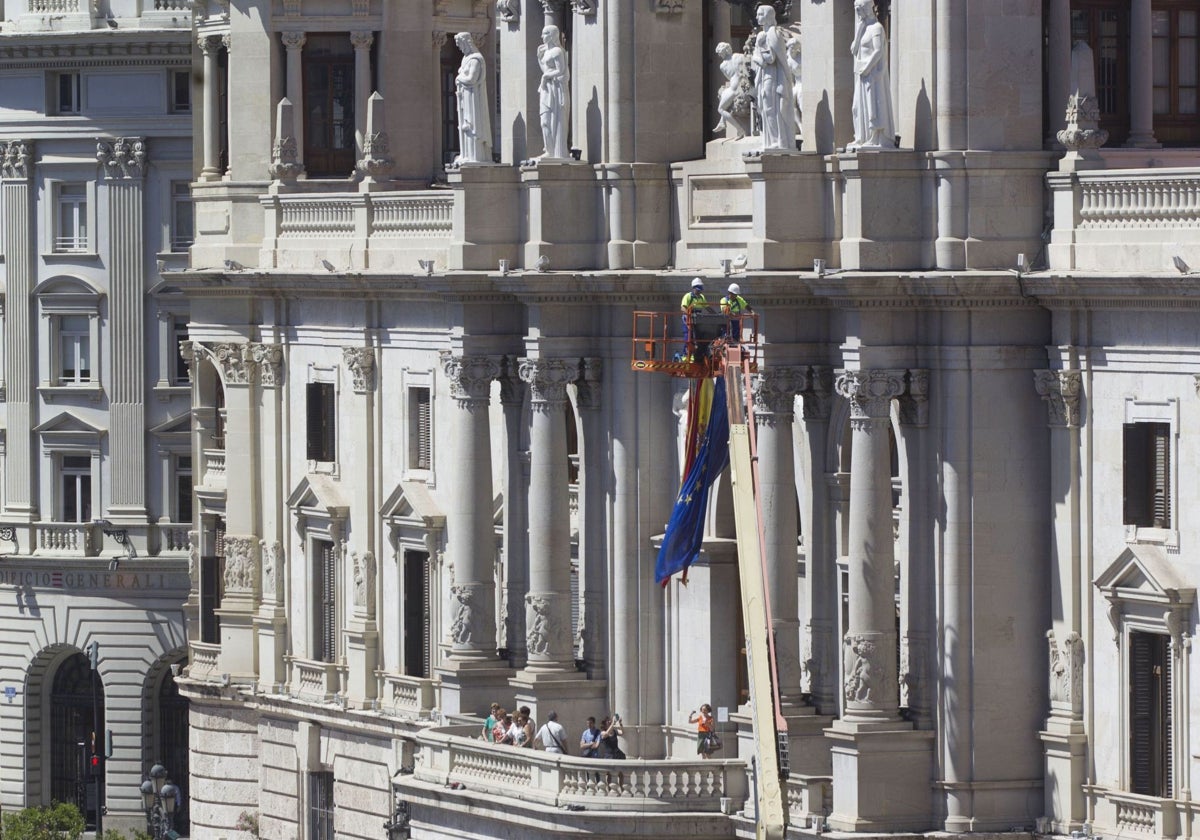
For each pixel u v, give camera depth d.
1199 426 161.00
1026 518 168.12
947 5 167.12
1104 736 165.50
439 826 184.00
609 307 184.00
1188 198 161.12
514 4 188.62
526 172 185.50
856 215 168.50
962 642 167.88
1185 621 161.88
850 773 168.38
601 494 185.00
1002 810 168.00
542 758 177.50
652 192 183.50
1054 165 167.75
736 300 170.00
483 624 189.38
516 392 188.62
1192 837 161.62
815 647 174.00
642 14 183.50
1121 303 163.38
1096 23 170.38
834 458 173.25
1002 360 167.62
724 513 181.12
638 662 184.12
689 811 175.00
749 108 179.12
